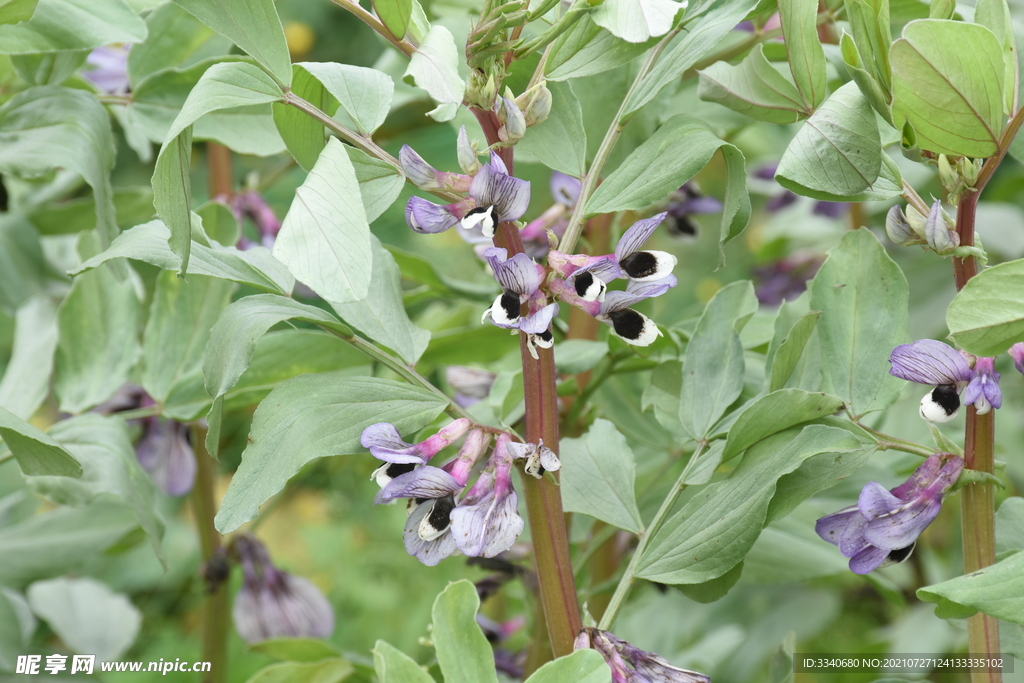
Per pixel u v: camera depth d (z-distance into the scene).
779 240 1.39
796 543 0.88
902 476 0.88
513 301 0.73
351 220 0.71
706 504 0.77
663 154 0.76
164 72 0.87
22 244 0.94
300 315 0.77
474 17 0.88
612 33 0.74
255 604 0.96
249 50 0.75
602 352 0.86
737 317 0.82
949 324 0.72
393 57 0.94
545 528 0.75
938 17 0.75
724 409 0.80
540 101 0.75
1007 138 0.73
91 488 0.83
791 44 0.77
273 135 0.88
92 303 0.89
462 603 0.74
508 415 0.87
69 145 0.82
